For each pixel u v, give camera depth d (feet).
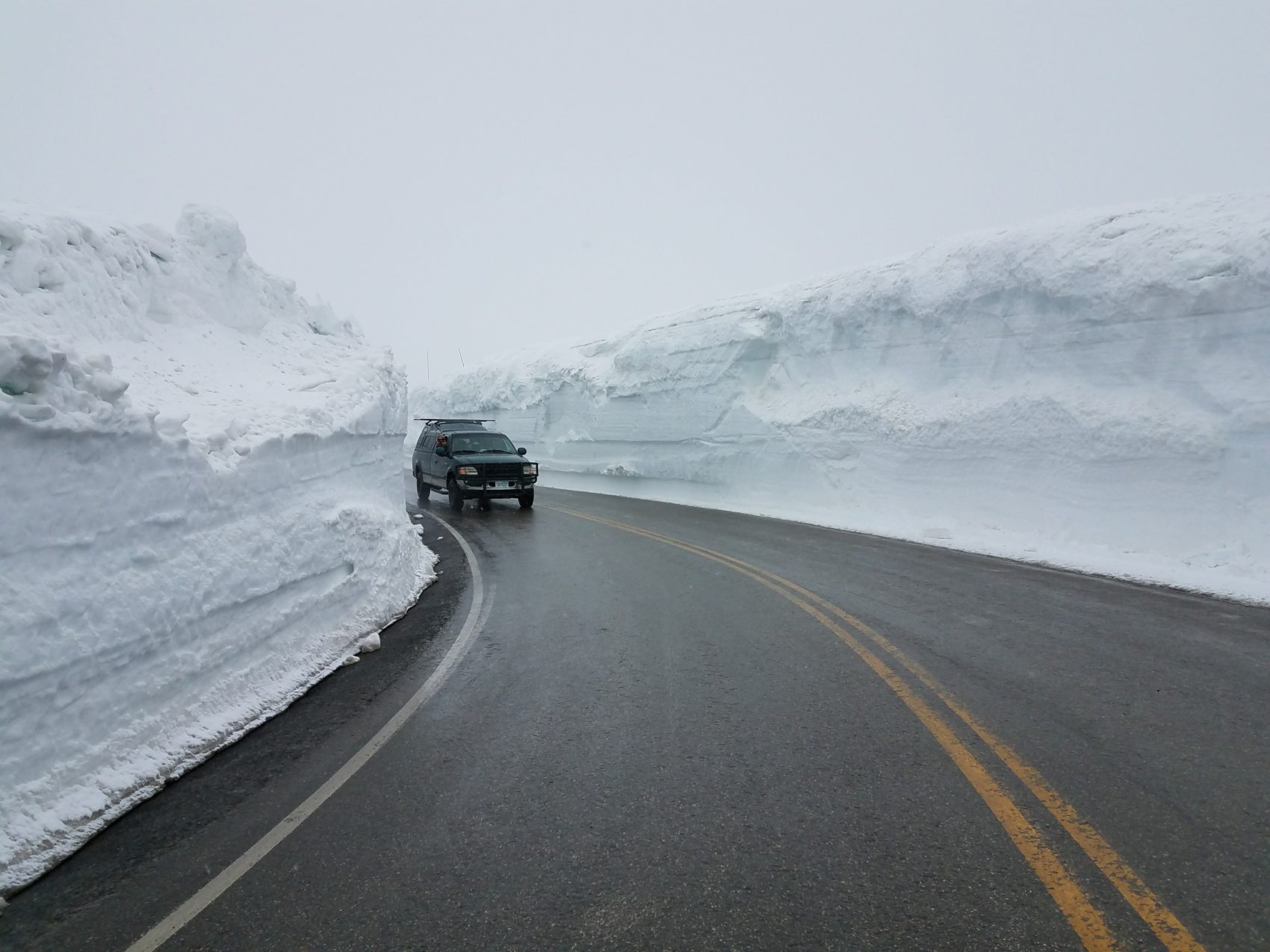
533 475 57.62
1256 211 33.50
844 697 15.84
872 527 44.60
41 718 10.92
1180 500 32.04
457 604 26.40
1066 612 23.43
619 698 16.20
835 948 8.02
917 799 11.28
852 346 53.21
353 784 12.39
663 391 70.59
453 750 13.67
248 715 15.24
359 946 8.26
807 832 10.43
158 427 14.48
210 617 15.08
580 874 9.56
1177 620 22.35
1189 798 11.18
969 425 41.50
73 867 10.07
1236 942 7.96
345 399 26.32
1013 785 11.66
